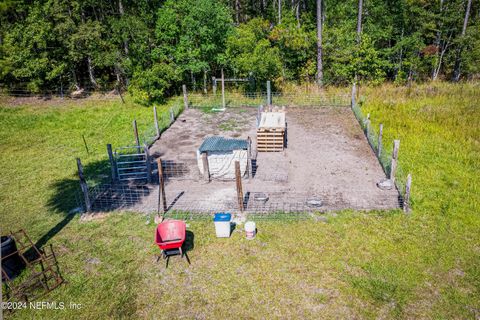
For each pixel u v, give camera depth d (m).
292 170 15.91
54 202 14.42
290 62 31.86
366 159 16.88
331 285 9.62
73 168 17.36
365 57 30.22
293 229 11.90
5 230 12.63
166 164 17.08
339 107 25.16
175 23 27.48
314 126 21.66
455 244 10.92
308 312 8.88
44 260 10.29
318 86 30.17
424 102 25.12
